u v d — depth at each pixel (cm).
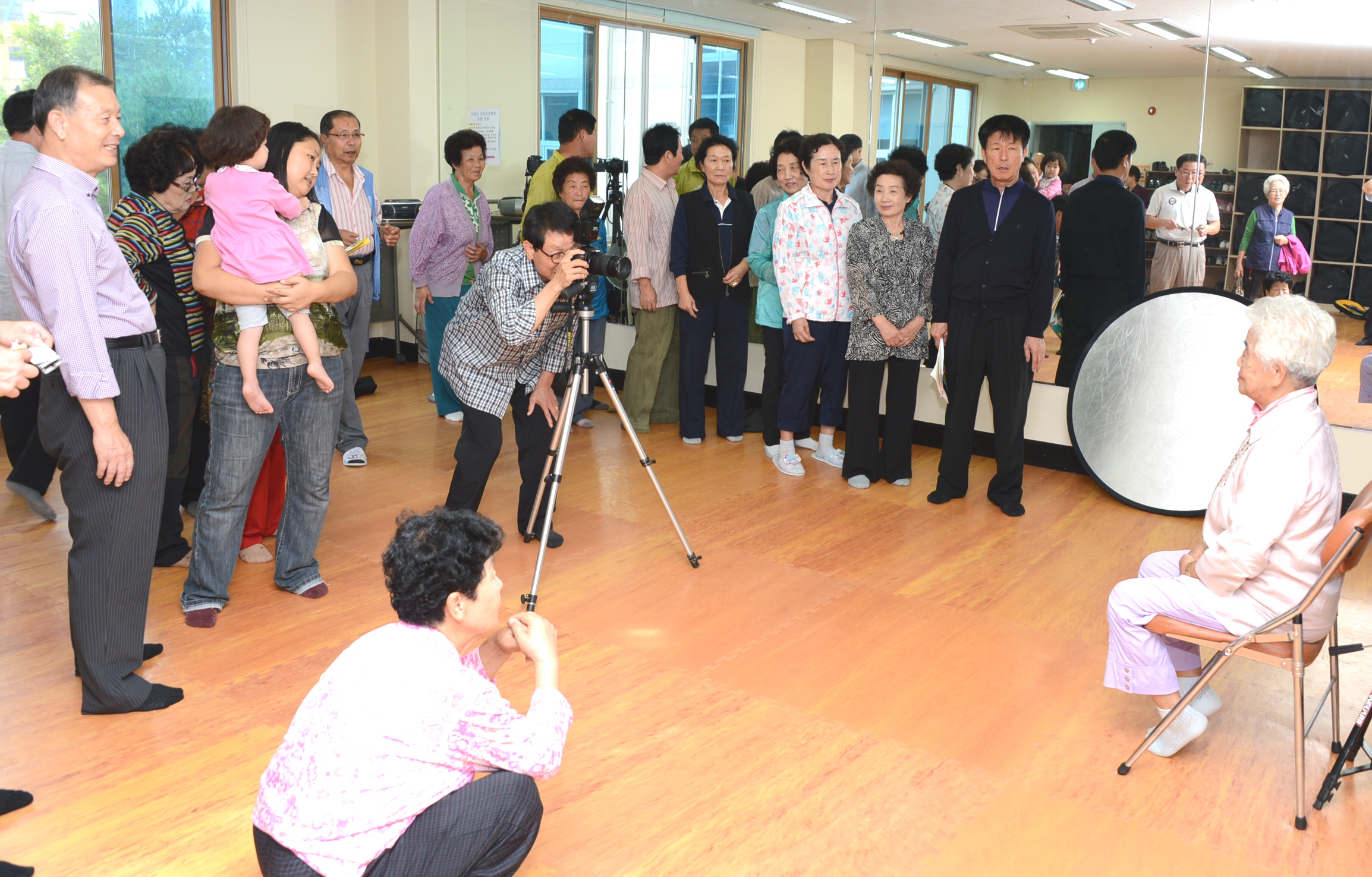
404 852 167
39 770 238
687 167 591
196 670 290
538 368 370
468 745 167
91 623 257
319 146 317
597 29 620
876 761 252
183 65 605
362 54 682
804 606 343
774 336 507
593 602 343
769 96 562
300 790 162
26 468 393
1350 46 411
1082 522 433
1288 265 434
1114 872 211
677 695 283
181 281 345
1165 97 450
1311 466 225
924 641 318
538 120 655
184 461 363
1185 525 432
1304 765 225
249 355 299
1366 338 427
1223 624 238
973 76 494
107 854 210
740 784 240
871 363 464
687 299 522
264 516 381
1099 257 476
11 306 417
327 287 315
